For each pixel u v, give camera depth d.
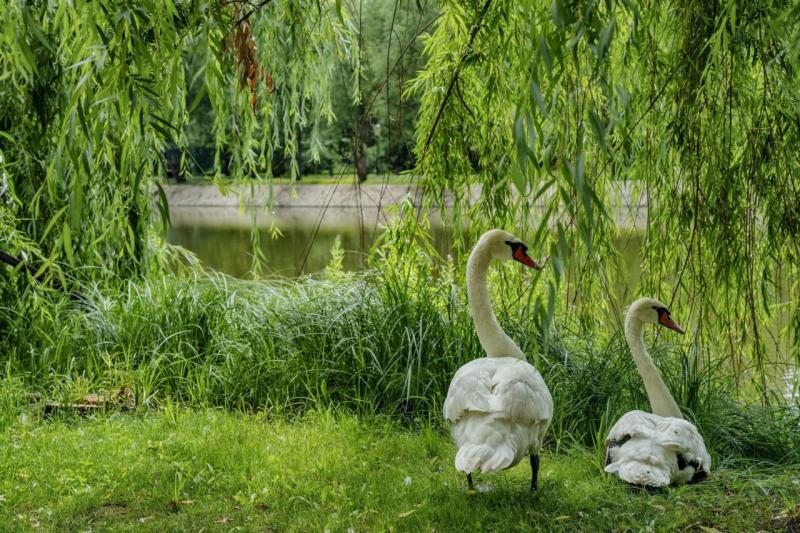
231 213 35.94
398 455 5.96
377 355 7.11
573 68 4.38
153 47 4.81
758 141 6.11
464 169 7.57
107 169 6.95
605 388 6.57
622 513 4.85
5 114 7.70
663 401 5.82
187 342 7.55
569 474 5.57
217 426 6.36
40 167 7.88
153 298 8.17
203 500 5.05
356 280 8.17
